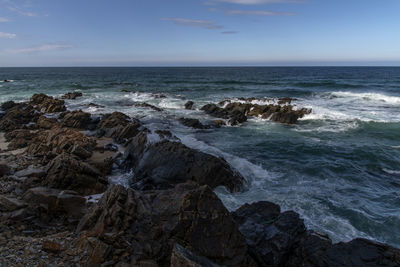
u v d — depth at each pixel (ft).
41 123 76.23
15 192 34.35
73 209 30.81
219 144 61.87
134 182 41.57
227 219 24.13
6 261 20.83
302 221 28.60
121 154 51.75
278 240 25.68
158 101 123.44
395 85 184.85
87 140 56.80
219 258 22.99
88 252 22.38
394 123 80.53
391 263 21.79
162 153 43.24
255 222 28.45
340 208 34.55
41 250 22.63
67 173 36.47
